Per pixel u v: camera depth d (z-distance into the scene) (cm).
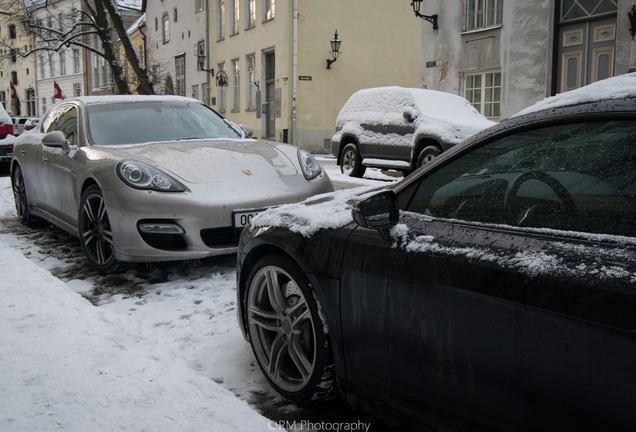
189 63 3575
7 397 263
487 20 1560
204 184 481
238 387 299
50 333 337
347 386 250
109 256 498
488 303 188
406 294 217
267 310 296
